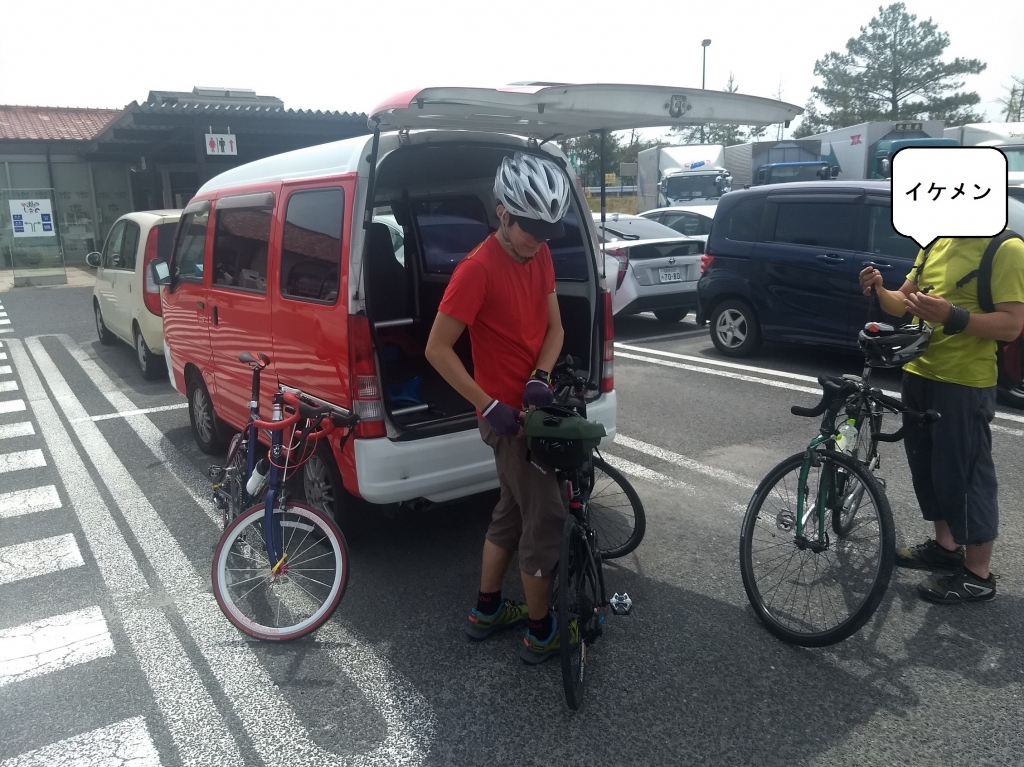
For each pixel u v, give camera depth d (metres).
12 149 25.27
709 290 8.93
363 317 3.62
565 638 2.73
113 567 4.29
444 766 2.68
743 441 5.96
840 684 3.02
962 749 2.66
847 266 7.55
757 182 22.16
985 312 3.27
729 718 2.85
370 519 4.22
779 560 3.44
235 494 4.00
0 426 7.27
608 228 11.06
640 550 4.22
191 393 6.10
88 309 15.73
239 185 4.94
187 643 3.51
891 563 3.06
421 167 4.48
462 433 3.87
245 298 4.63
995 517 3.42
